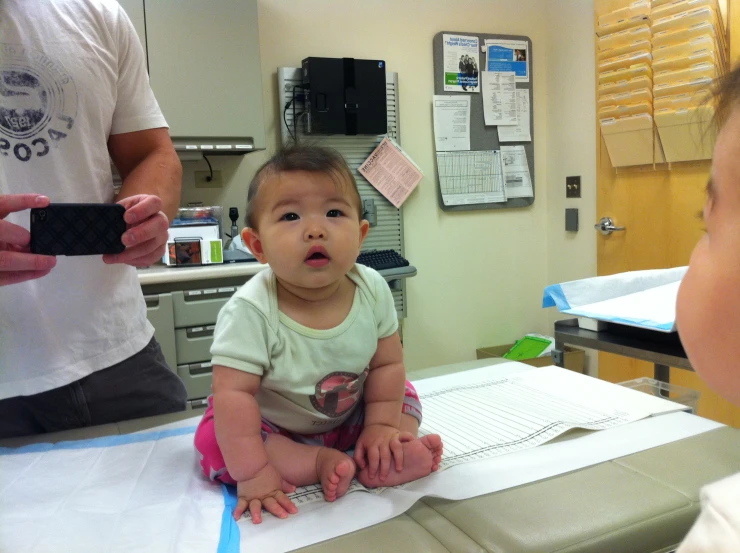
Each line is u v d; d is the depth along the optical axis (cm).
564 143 301
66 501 70
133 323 104
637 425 89
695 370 38
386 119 265
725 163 34
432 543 60
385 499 70
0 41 87
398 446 74
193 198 257
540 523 62
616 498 67
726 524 34
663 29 225
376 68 258
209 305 207
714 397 203
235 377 71
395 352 82
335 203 74
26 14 90
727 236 34
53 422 98
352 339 76
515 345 310
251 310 73
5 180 89
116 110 104
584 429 88
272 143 263
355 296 79
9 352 92
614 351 115
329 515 66
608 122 256
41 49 90
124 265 102
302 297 76
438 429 91
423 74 288
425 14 285
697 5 211
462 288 306
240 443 70
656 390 119
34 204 69
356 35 273
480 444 84
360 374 77
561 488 69
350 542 60
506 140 304
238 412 70
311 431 81
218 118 229
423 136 290
